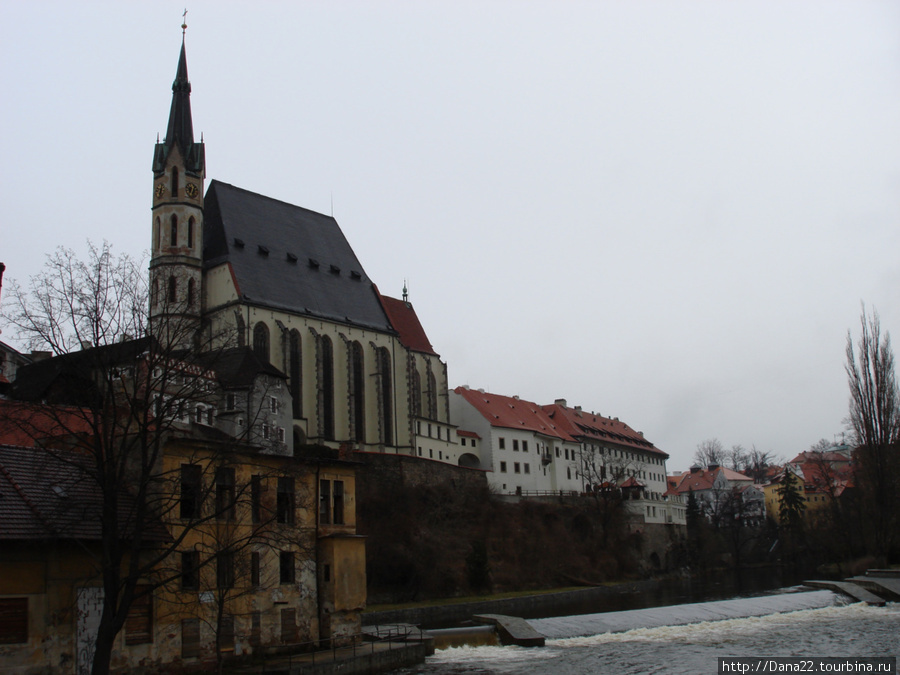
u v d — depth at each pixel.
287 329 118.81
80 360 40.06
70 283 39.50
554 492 160.25
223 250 120.75
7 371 76.00
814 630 74.81
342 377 126.19
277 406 70.00
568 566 125.19
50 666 37.94
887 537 117.56
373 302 141.00
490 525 120.06
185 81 122.25
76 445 40.69
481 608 90.50
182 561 47.12
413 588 94.69
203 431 58.41
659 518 160.12
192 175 118.88
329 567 57.16
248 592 49.78
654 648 64.88
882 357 121.62
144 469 37.38
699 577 152.75
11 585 37.09
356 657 50.81
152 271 114.69
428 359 144.75
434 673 52.97
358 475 106.44
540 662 58.09
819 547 165.88
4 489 39.25
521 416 164.12
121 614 34.78
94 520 40.16
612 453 190.25
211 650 47.38
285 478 52.44
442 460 140.50
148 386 38.75
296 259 131.25
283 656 51.78
